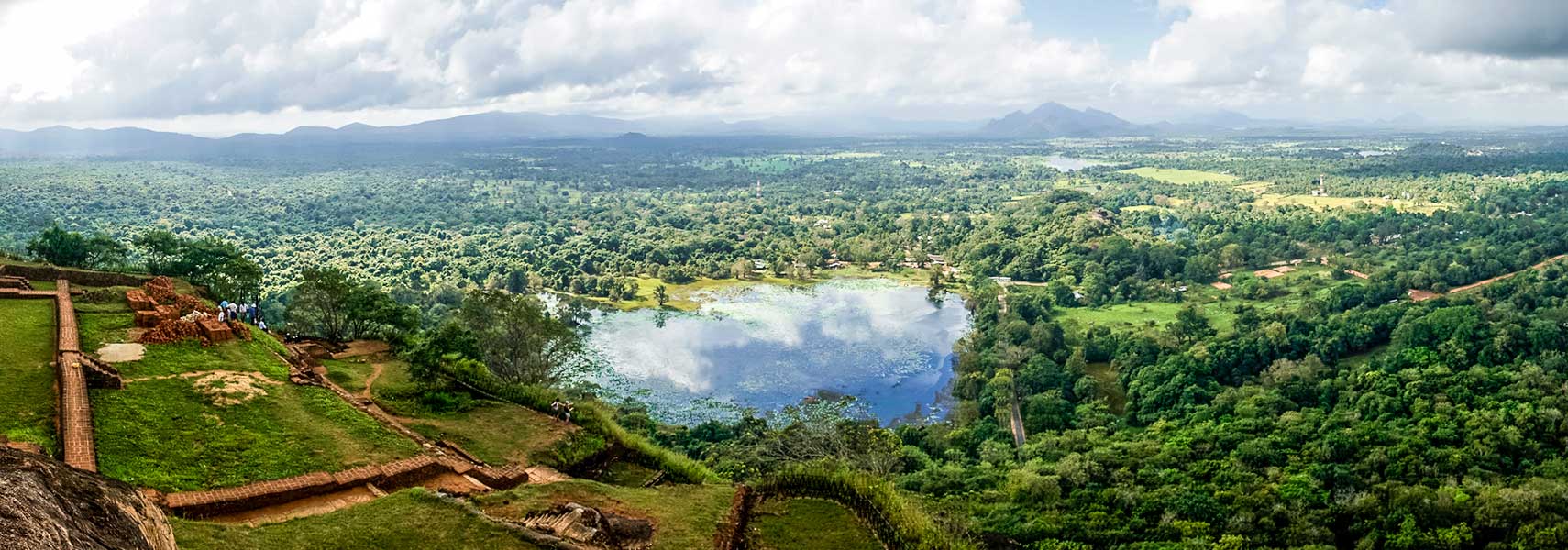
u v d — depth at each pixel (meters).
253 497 27.97
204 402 35.47
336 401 38.56
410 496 27.56
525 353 60.03
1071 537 51.84
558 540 25.84
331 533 24.69
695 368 101.31
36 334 42.00
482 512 26.94
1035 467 64.06
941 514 51.50
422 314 110.62
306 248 168.75
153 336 42.84
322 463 31.55
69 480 13.91
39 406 32.09
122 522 13.98
